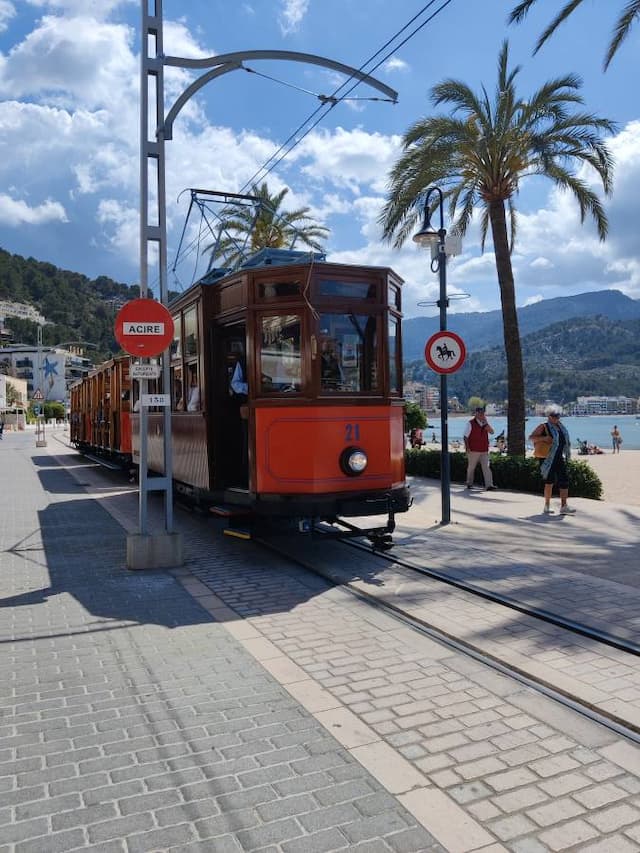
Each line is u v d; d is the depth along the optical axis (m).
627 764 3.68
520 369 18.14
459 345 10.91
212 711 4.35
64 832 3.13
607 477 20.25
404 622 6.09
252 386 8.20
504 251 18.14
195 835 3.10
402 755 3.79
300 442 7.88
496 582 7.21
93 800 3.38
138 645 5.55
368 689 4.67
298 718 4.24
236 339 9.55
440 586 7.18
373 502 8.09
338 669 5.03
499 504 13.16
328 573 7.75
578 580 7.28
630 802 3.32
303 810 3.28
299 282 7.95
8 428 82.69
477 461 15.57
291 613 6.38
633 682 4.70
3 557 8.82
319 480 7.86
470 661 5.16
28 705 4.47
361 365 8.23
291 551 9.02
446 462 10.93
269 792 3.43
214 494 9.22
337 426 7.96
